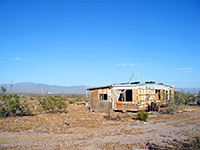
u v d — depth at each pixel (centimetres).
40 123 1611
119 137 1152
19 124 1554
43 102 2439
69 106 3553
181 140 1092
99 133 1253
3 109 1930
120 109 2498
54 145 977
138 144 1014
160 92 2786
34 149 909
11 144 995
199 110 2670
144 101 2514
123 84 2536
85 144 999
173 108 2403
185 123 1641
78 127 1450
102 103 2658
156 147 957
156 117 2003
